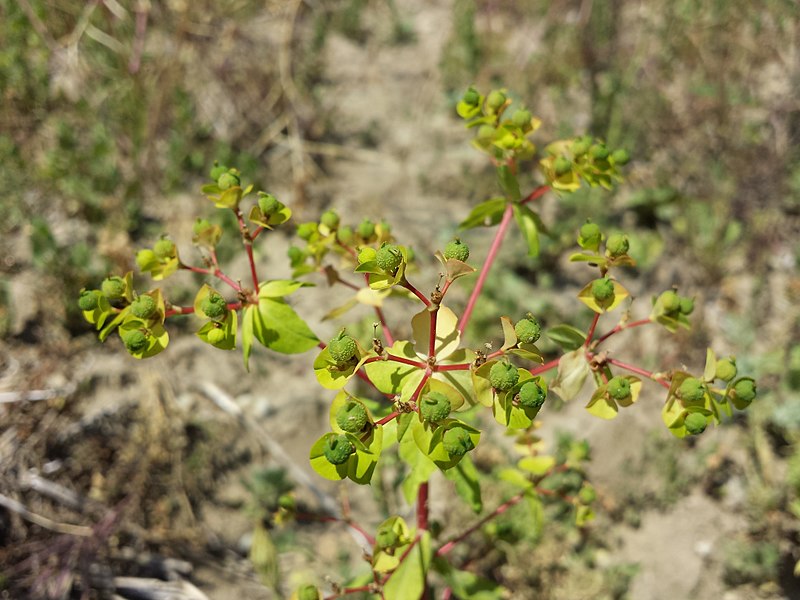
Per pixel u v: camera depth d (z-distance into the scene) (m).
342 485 0.13
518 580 0.12
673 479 0.13
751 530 0.13
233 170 0.08
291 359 0.14
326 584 0.12
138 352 0.07
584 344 0.07
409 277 0.15
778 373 0.14
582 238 0.07
